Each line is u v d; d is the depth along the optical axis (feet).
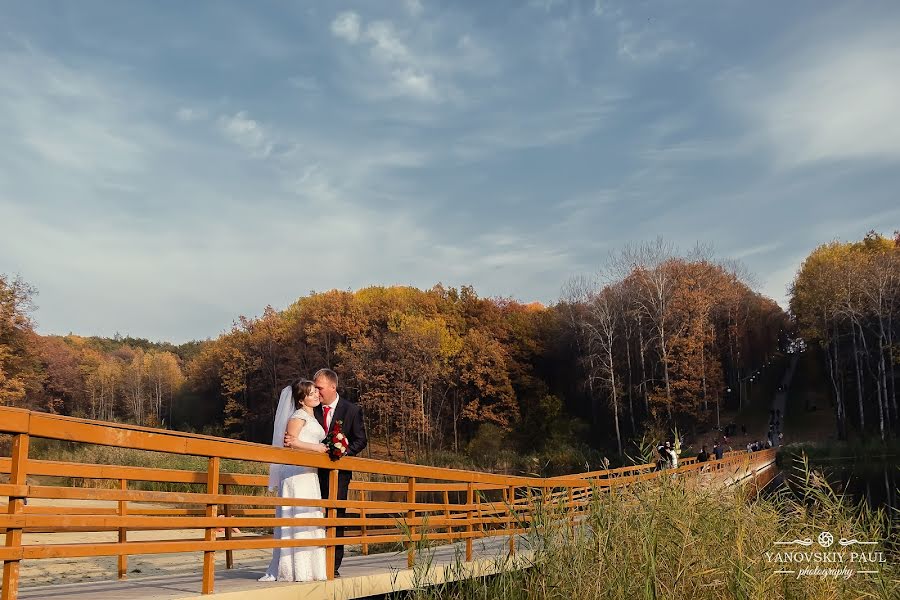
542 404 199.62
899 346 186.80
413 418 203.41
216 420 285.02
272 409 247.70
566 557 22.94
